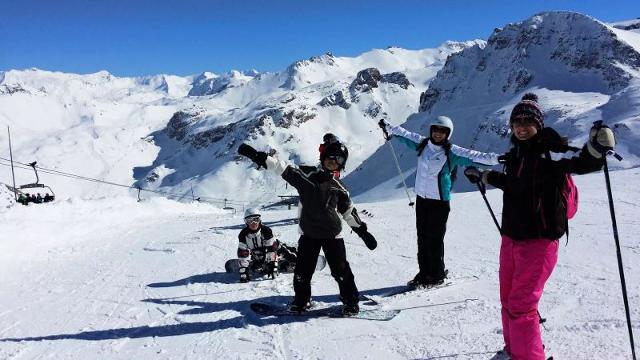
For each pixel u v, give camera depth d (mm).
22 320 4844
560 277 5121
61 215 11688
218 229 10625
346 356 3629
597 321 3871
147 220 13086
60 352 3998
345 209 4441
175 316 4770
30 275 6836
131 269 6988
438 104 186250
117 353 3930
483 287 5031
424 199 5125
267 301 5129
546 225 2922
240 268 5961
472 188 71625
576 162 2742
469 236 7844
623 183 13305
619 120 95812
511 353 3117
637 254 5918
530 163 2947
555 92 147875
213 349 3902
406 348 3691
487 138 130875
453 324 4070
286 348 3842
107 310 5074
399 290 5160
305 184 4438
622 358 3248
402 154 132500
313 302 4844
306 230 4496
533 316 2994
